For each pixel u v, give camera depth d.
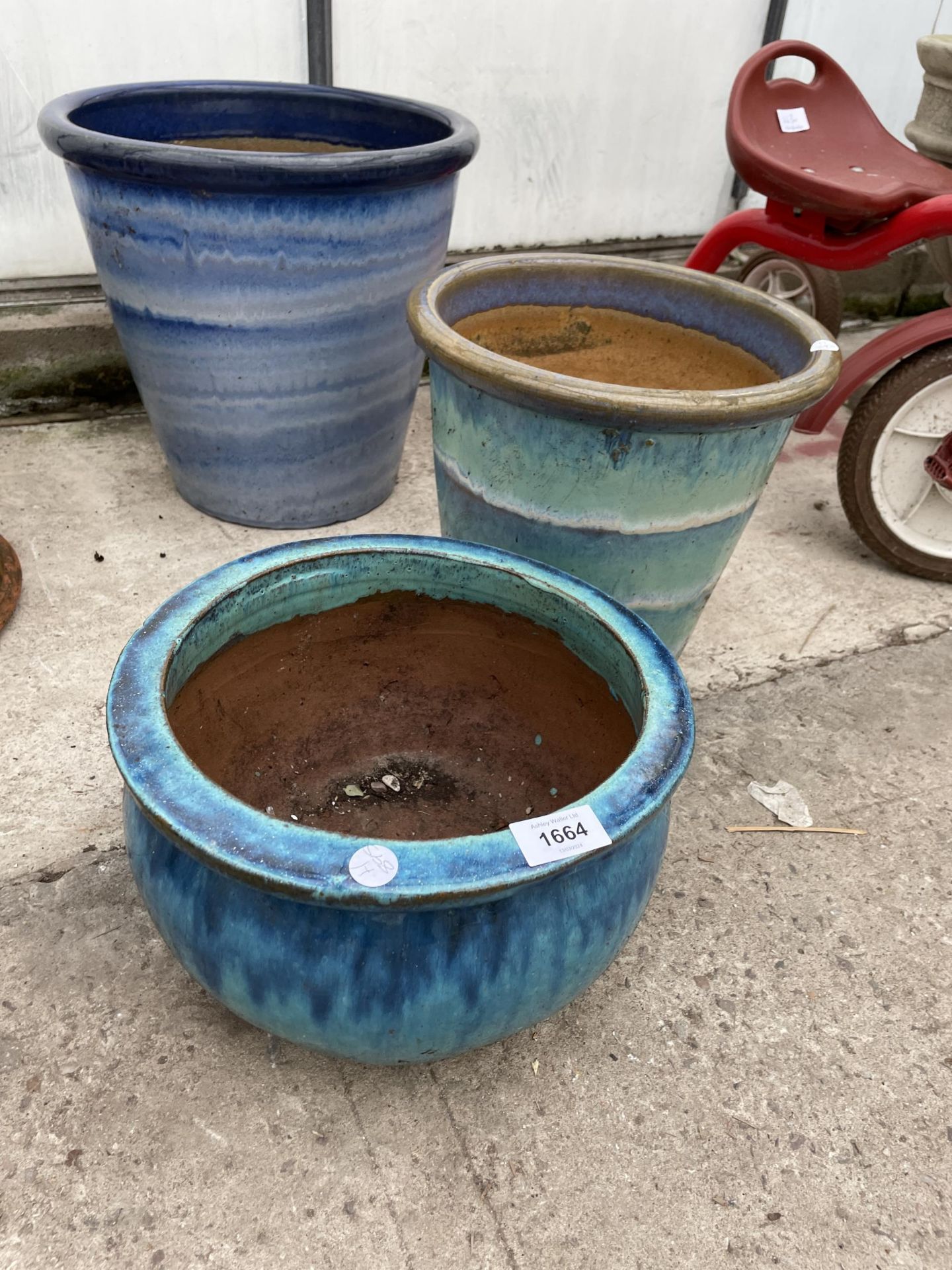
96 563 2.23
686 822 1.75
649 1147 1.26
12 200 2.57
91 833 1.60
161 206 1.88
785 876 1.66
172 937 1.12
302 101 2.49
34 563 2.21
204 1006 1.37
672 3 3.02
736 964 1.50
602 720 1.44
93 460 2.65
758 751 1.92
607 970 1.47
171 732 1.06
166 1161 1.20
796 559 2.52
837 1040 1.41
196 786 1.00
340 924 1.01
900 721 2.02
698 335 1.96
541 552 1.70
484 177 3.06
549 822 0.99
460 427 1.66
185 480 2.42
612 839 0.99
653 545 1.64
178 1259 1.11
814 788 1.84
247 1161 1.21
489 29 2.83
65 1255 1.11
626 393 1.42
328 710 1.62
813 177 2.16
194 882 1.08
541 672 1.54
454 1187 1.20
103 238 2.01
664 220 3.45
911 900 1.63
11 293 2.66
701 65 3.18
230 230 1.90
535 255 1.96
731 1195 1.22
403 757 1.69
